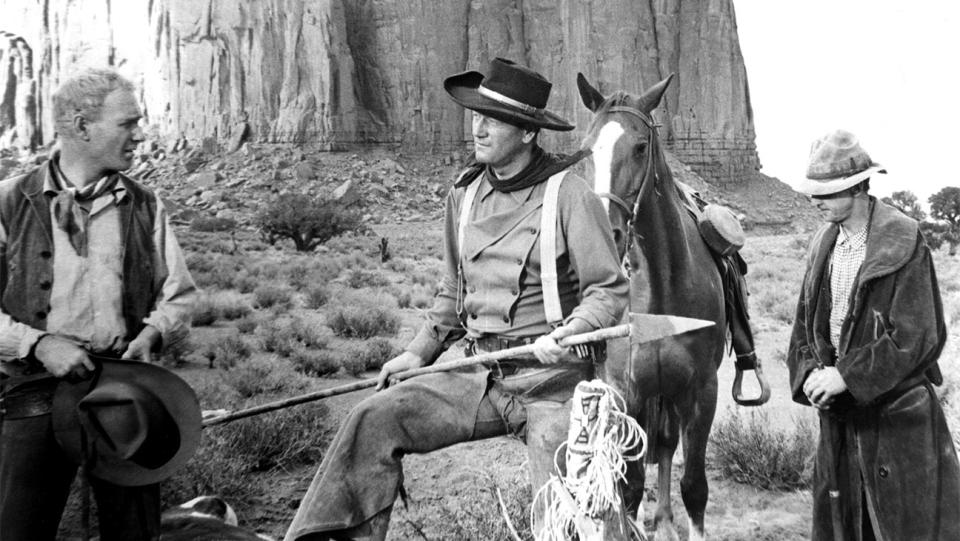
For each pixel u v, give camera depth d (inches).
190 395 122.5
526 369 124.7
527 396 124.2
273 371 485.7
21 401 122.0
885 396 160.1
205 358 542.3
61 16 4028.1
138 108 127.7
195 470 263.0
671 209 197.0
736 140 4431.6
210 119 3587.6
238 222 2854.3
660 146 197.9
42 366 125.3
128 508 123.6
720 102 4392.2
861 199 163.8
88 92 124.0
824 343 166.7
